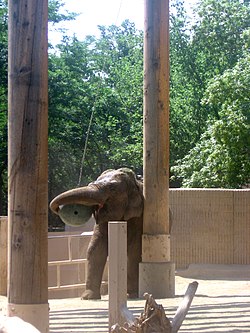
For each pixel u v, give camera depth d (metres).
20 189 7.95
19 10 8.02
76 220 13.04
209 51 31.91
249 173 23.38
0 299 13.18
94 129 31.41
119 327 7.04
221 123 22.97
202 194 18.34
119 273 7.75
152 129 13.20
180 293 13.69
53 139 30.50
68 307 11.72
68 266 16.73
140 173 35.69
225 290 13.49
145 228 13.25
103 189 13.01
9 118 8.04
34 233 7.95
